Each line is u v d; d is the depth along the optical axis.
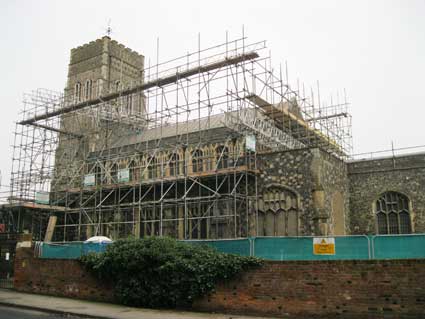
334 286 16.77
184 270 19.09
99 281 22.31
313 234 27.80
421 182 31.98
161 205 31.56
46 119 43.28
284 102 38.78
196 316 17.56
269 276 17.88
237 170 29.86
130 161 39.34
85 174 38.44
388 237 16.69
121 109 44.16
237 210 30.98
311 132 38.84
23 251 26.75
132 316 17.48
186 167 32.69
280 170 29.89
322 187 28.33
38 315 18.38
